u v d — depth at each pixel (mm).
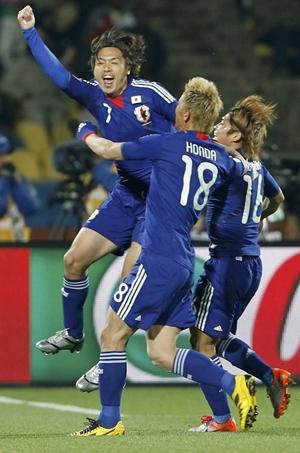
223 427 21453
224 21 55656
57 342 22734
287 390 20859
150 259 19328
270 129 49469
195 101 19641
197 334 21766
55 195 39719
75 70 50781
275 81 52812
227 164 20172
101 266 30391
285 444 18312
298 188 39125
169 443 18469
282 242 30438
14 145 48562
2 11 52125
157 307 19375
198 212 19766
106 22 51469
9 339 31031
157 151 19438
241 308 22062
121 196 21703
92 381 21922
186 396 29922
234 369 29547
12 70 51719
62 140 49938
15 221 41688
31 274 30844
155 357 19938
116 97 21062
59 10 51625
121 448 17828
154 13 55156
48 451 17672
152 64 52094
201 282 21750
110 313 19781
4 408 27938
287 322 30469
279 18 56312
